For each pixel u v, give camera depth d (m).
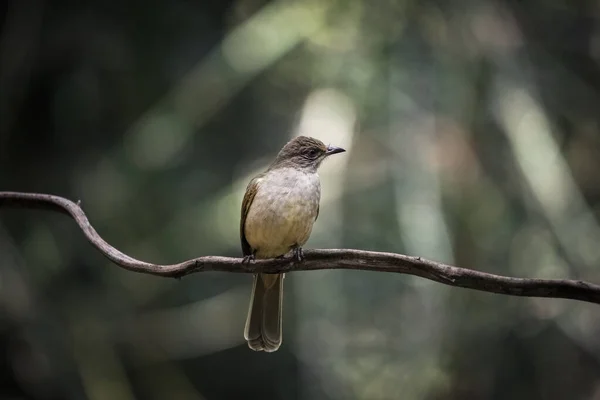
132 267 6.05
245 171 14.21
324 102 12.77
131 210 14.02
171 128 13.94
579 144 13.45
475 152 12.41
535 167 11.90
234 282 14.27
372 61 12.84
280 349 13.84
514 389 12.20
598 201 13.17
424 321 12.30
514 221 12.21
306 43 13.49
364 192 12.35
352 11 13.18
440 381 12.19
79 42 13.92
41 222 13.88
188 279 14.22
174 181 14.22
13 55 13.78
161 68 14.37
